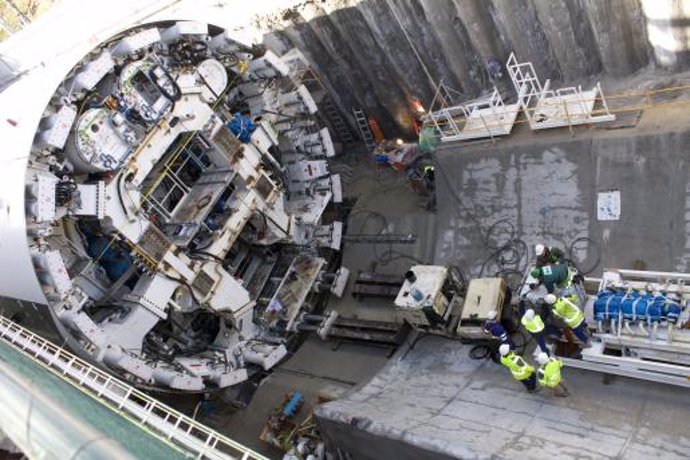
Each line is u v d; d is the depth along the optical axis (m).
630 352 8.59
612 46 11.13
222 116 11.58
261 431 11.16
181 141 10.97
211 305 11.12
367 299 12.86
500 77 12.95
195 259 10.92
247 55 11.56
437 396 9.83
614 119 10.59
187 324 12.09
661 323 8.30
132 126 9.79
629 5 10.59
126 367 9.53
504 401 9.17
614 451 7.38
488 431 8.20
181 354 11.52
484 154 11.84
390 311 12.40
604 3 10.64
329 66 14.58
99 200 9.30
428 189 13.19
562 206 10.98
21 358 6.41
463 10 11.95
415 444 7.82
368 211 14.13
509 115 11.79
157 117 10.02
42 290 8.77
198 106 10.70
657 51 10.72
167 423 4.68
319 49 14.29
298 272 12.91
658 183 9.98
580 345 9.12
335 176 13.33
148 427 4.51
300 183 13.40
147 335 11.00
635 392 8.45
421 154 13.62
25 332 8.45
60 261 8.78
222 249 11.20
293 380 11.88
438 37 12.57
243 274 13.08
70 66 8.94
